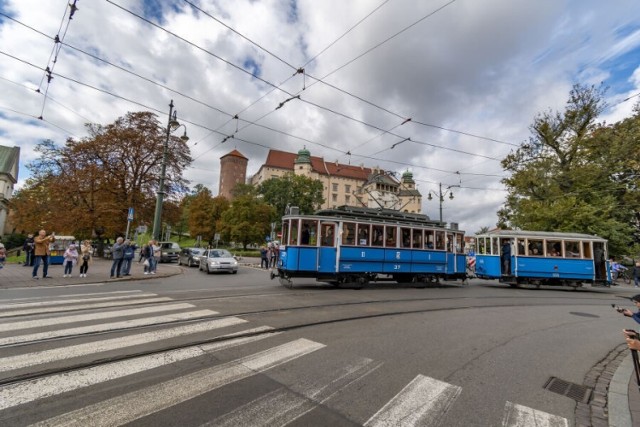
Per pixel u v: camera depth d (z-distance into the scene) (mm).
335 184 92062
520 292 16672
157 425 3219
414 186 83562
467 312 10039
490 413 3799
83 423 3219
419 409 3785
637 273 21828
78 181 28688
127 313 7801
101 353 5129
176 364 4824
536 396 4355
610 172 30188
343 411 3652
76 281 13398
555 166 31359
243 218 53469
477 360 5621
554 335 7746
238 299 10336
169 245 31188
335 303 10312
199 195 60938
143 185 31734
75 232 30031
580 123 30406
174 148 32875
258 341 6070
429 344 6371
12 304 8578
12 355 4941
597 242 19875
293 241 14227
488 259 20000
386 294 13203
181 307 8695
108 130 30453
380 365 5117
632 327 9055
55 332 6102
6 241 44500
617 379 4953
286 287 14102
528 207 30156
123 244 15219
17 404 3557
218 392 3984
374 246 15523
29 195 35250
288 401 3828
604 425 3688
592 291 19266
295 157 96000
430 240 17359
